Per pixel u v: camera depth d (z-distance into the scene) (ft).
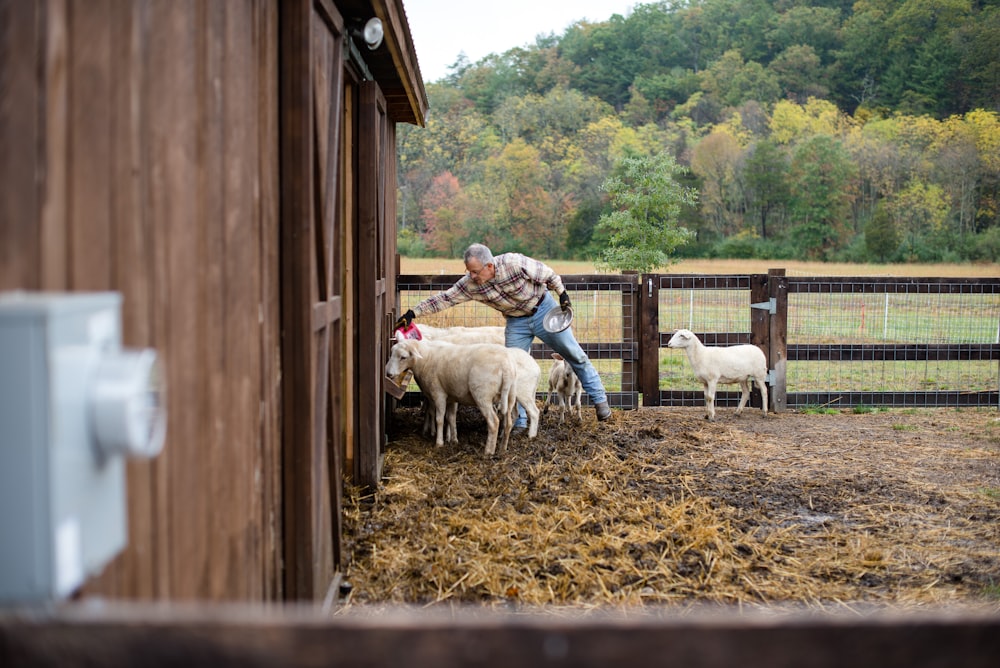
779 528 17.29
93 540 4.11
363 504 18.40
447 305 25.46
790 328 62.85
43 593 3.70
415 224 235.20
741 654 3.89
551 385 29.09
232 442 7.66
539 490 19.53
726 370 29.96
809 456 24.21
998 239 217.56
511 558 14.99
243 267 8.09
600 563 14.80
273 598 9.66
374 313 19.40
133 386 4.09
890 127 242.58
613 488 19.84
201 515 6.63
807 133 248.52
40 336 3.64
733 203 231.09
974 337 57.93
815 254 224.12
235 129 7.79
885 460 23.80
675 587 14.01
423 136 242.17
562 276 32.35
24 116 4.01
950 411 32.42
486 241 224.12
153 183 5.64
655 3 317.42
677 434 26.78
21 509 3.66
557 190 225.76
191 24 6.46
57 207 4.33
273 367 9.57
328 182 13.01
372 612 12.76
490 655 3.82
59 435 3.74
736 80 280.92
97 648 3.64
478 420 28.37
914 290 32.30
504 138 254.68
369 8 14.46
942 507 19.11
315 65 11.43
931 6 272.72
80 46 4.59
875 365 46.21
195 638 3.69
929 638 3.96
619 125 250.37
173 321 5.99
